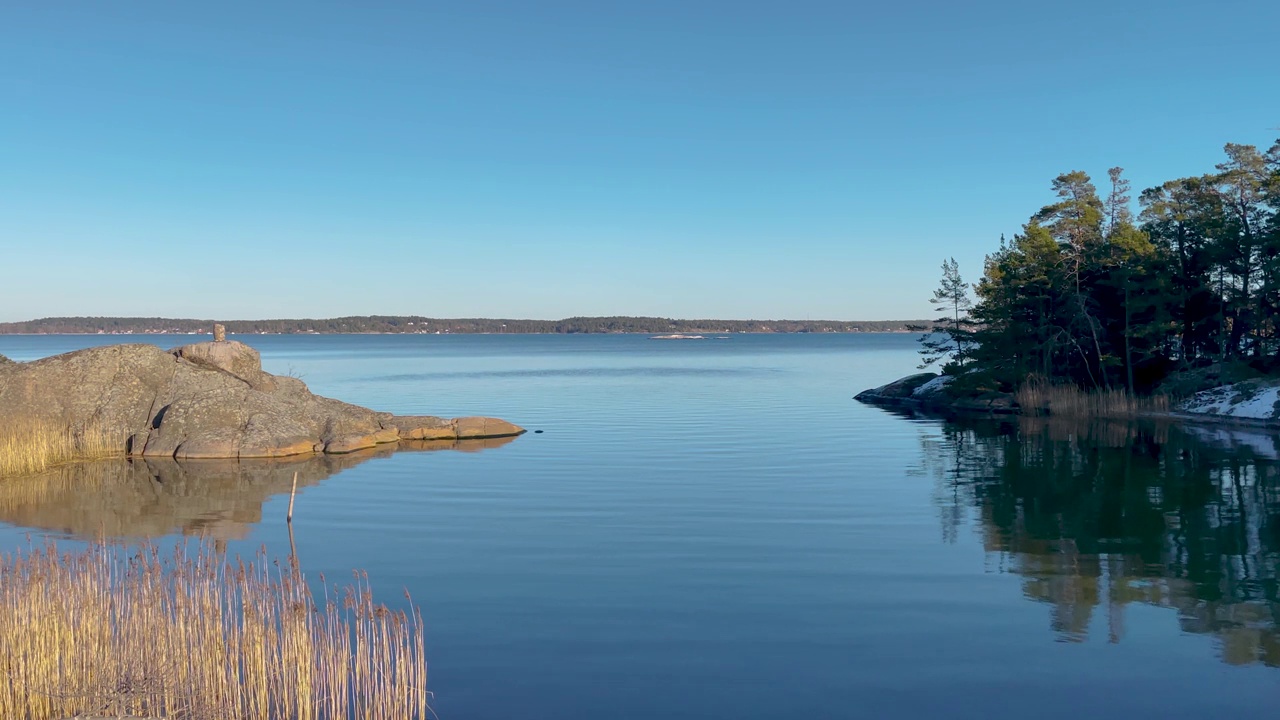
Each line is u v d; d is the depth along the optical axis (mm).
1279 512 22938
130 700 11047
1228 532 20781
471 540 20406
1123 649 13352
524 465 32250
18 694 10875
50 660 11305
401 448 37844
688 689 12023
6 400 35969
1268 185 48875
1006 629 14234
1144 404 49656
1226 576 17172
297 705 10820
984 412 52781
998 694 11820
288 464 33469
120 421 37125
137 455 35844
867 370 110438
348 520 22766
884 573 17469
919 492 26266
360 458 34750
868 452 35281
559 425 46188
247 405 37500
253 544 20219
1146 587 16469
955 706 11477
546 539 20438
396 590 16469
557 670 12641
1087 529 21250
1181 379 51594
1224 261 50156
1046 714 11227
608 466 31766
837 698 11727
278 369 115812
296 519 22984
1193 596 15898
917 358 154000
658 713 11312
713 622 14609
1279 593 16047
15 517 23500
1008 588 16438
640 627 14383
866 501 24875
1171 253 53125
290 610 12008
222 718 10703
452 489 27297
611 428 44625
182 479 29953
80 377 38062
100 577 13625
